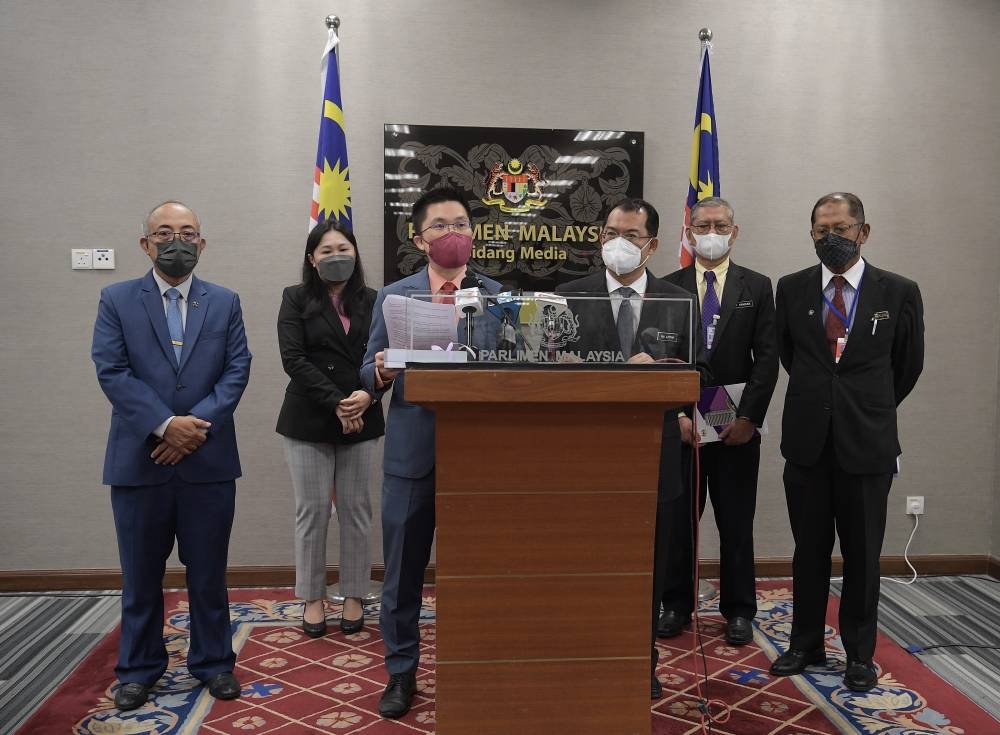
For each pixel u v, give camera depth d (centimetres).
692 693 286
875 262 432
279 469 415
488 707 179
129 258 404
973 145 433
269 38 405
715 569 430
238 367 285
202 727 259
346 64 409
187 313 279
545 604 179
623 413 176
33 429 404
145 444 271
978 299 437
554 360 184
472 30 412
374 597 390
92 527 409
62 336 403
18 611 375
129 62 399
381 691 287
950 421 439
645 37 419
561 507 178
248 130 406
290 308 339
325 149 383
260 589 410
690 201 400
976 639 342
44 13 395
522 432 175
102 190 401
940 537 442
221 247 408
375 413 353
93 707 274
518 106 416
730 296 333
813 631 305
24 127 397
